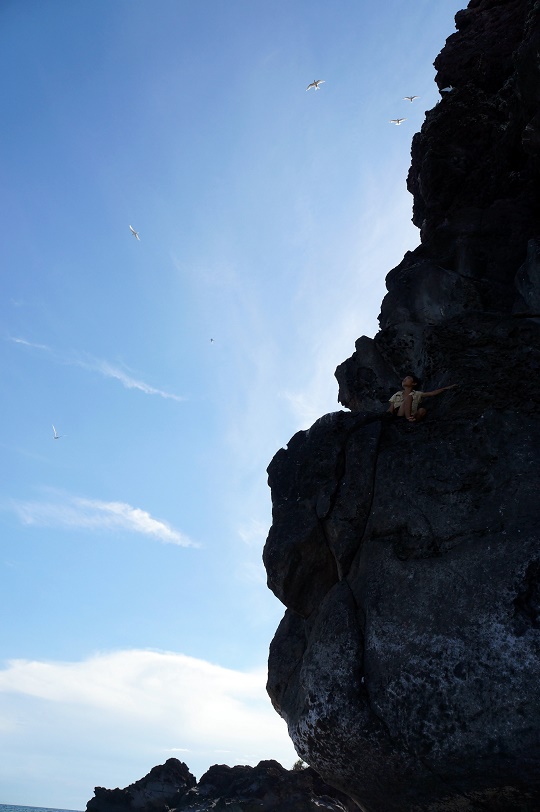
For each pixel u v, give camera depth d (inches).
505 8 784.3
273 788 1683.1
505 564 395.5
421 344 593.6
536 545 393.7
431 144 714.2
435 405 497.4
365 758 394.6
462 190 693.3
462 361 501.0
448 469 449.4
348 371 645.3
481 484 435.8
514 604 380.2
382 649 405.4
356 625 426.9
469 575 402.6
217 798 1726.1
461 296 591.8
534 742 347.9
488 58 749.9
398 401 498.6
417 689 382.3
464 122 709.3
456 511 432.5
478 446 448.5
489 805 370.9
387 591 426.6
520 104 629.6
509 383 472.4
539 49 551.2
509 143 668.1
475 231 630.5
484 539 412.8
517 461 433.7
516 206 637.9
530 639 367.9
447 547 422.6
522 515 411.8
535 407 454.6
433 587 410.6
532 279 554.3
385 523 455.5
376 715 390.3
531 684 357.7
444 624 392.5
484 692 365.7
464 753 362.6
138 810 1845.5
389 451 481.4
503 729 355.6
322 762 420.5
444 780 373.1
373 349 634.2
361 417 506.6
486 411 457.4
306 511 495.8
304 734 423.5
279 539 494.0
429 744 371.6
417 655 390.0
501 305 585.6
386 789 397.1
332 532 478.6
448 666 378.9
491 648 373.1
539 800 355.6
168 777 1914.4
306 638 490.9
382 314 641.0
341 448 499.5
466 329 521.7
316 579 487.8
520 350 490.3
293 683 489.1
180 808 1760.6
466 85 734.5
